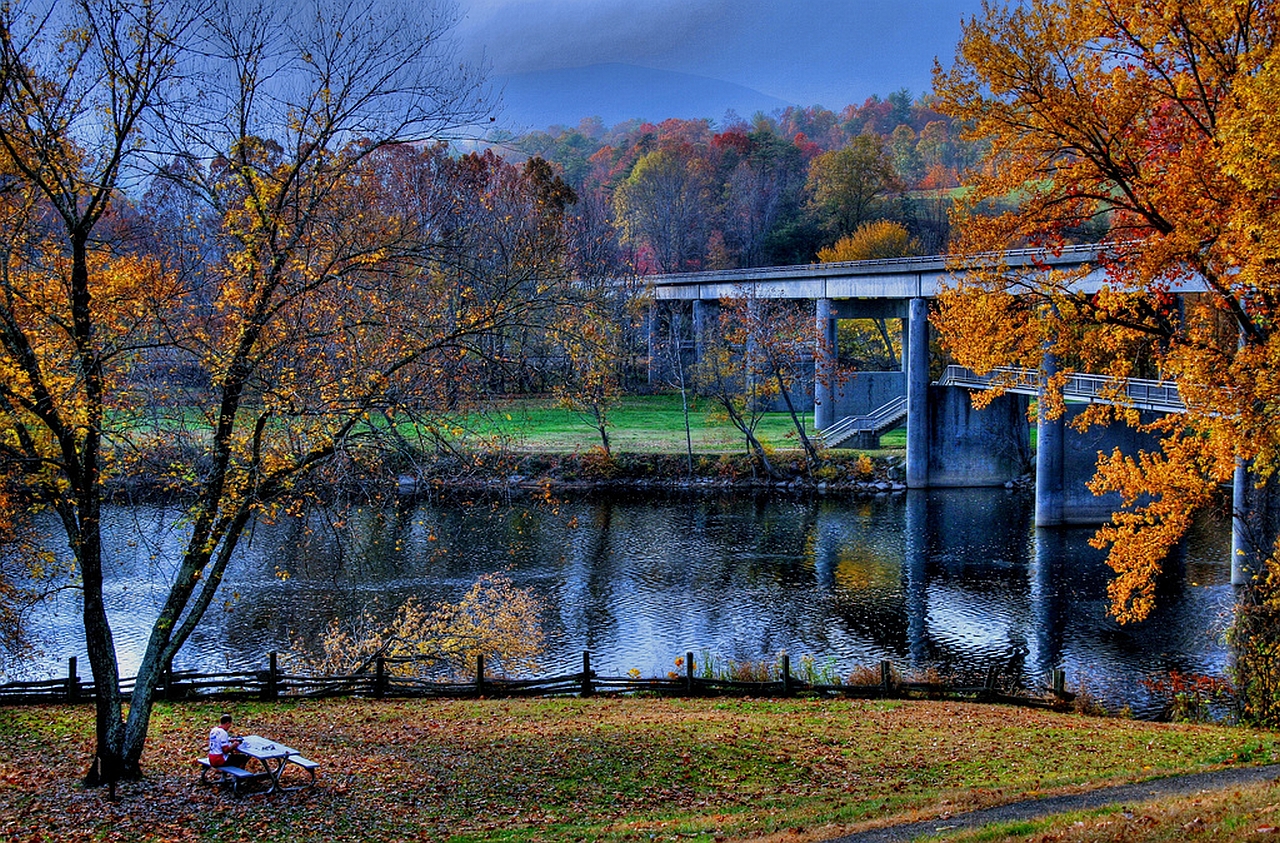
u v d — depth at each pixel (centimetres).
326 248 1680
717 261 11856
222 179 1605
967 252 2316
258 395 1692
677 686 2380
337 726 1984
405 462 1758
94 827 1364
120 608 3416
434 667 2689
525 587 3841
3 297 1559
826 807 1448
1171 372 2103
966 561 4400
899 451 6819
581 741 1838
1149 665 2952
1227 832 1093
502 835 1354
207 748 1719
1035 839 1155
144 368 1738
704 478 6488
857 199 11962
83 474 1536
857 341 10162
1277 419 1855
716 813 1448
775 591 3878
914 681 2686
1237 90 1659
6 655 2683
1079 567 4266
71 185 1472
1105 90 2080
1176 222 1991
